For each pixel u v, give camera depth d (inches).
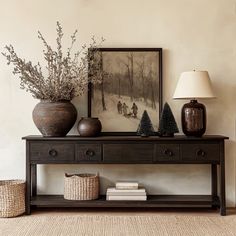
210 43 138.1
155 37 137.9
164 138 123.3
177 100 137.9
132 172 138.5
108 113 137.7
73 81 132.9
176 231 109.3
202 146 124.0
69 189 127.8
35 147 124.2
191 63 138.0
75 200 126.6
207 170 138.5
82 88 133.7
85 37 137.6
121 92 137.8
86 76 134.4
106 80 137.7
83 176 136.5
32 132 137.8
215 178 133.6
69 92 129.5
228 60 138.0
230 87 138.1
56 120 125.1
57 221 118.9
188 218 122.3
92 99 137.6
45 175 138.2
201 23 138.0
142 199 126.6
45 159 124.1
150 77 137.7
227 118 138.3
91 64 133.6
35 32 137.1
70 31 137.5
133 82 137.8
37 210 131.6
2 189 121.9
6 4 136.8
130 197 126.7
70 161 124.3
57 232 108.4
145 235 106.0
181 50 138.0
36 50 137.1
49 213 128.0
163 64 138.1
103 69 137.3
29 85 129.4
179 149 124.1
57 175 138.3
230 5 137.9
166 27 137.9
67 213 128.1
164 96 138.2
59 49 130.4
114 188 129.5
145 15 137.9
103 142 124.1
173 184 138.3
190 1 137.9
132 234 106.7
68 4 137.4
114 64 137.4
